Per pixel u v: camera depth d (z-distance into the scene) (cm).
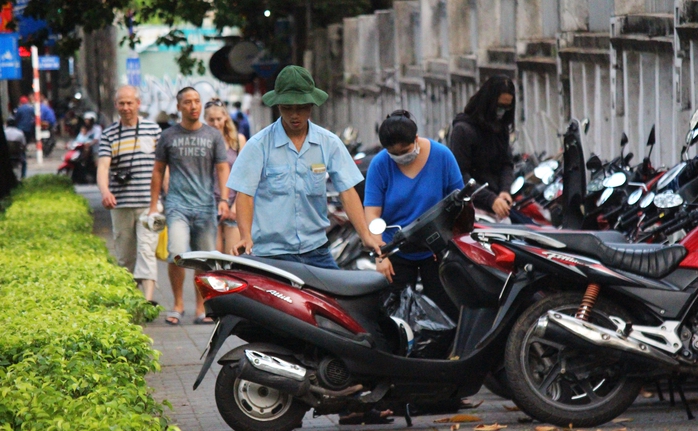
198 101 2267
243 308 1315
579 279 1372
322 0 6275
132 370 1245
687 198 1523
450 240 1428
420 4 4966
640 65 2691
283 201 1415
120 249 2491
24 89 14275
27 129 9519
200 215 2284
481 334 1412
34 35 5269
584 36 3075
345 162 1431
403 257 1561
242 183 1404
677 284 1388
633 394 1395
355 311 1359
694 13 2334
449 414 1536
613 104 2822
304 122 1395
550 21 3450
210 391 1694
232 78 4597
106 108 9781
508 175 1955
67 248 2336
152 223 2228
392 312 1499
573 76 3125
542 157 2609
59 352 1238
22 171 6788
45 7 4959
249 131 7531
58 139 12044
